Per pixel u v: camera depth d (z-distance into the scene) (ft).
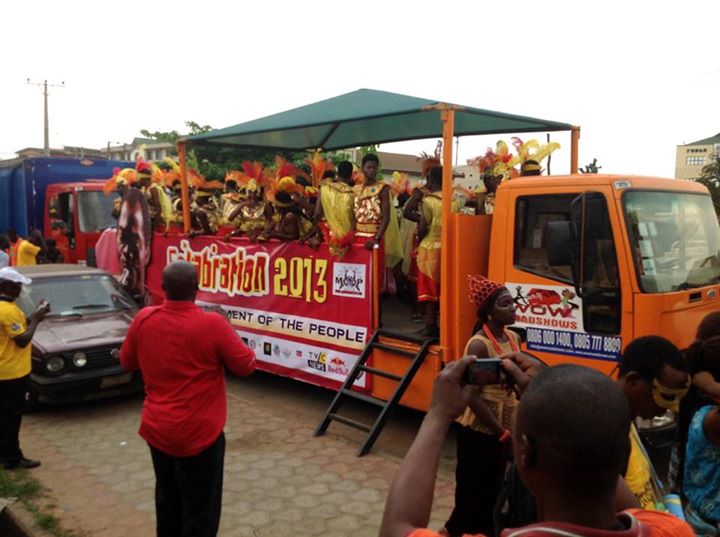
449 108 17.21
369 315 20.07
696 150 253.65
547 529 3.96
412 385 18.97
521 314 16.71
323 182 21.02
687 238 16.56
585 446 3.95
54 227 42.55
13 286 17.12
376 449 18.85
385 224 19.81
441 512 14.83
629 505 5.25
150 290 31.12
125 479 16.89
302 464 17.66
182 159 28.17
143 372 11.74
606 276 15.08
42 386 21.36
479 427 11.18
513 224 16.84
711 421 8.52
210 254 27.02
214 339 11.50
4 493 15.83
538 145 21.80
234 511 14.85
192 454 11.39
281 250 23.31
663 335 14.74
